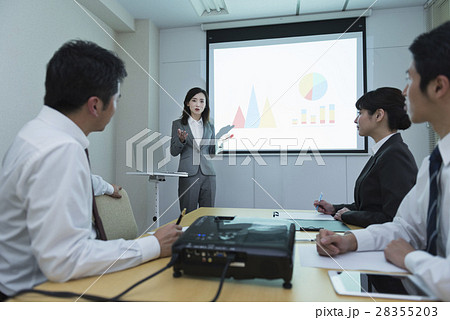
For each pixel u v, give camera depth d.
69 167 0.58
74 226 0.56
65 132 0.67
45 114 0.69
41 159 0.57
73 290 0.50
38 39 2.15
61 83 0.67
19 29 1.99
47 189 0.55
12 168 0.61
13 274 0.66
